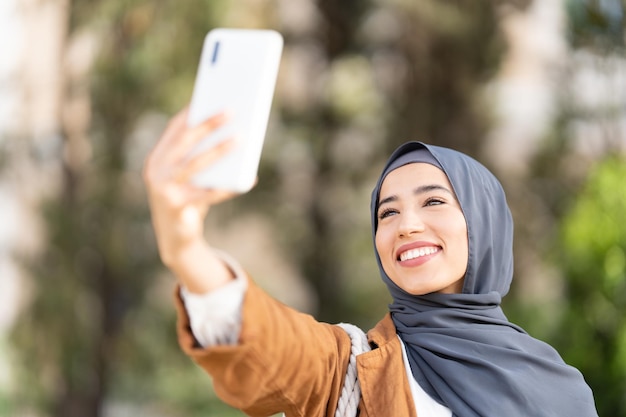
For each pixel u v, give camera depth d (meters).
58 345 7.77
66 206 7.93
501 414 2.03
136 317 7.90
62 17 8.04
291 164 8.25
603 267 6.14
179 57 7.56
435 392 2.07
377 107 7.98
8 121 8.21
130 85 7.65
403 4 7.67
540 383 2.12
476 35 7.80
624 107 7.67
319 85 8.24
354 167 8.14
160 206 1.49
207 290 1.60
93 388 7.93
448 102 7.95
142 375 8.05
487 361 2.08
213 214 7.95
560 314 6.39
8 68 8.25
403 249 2.18
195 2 7.54
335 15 8.26
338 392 1.97
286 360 1.71
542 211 7.70
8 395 7.91
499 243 2.28
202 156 1.47
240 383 1.67
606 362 6.04
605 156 6.98
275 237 8.11
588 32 7.70
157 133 7.96
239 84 1.52
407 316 2.20
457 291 2.24
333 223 8.25
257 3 7.88
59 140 8.09
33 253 7.95
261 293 1.68
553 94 7.87
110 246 7.79
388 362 2.06
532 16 7.95
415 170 2.23
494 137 7.96
